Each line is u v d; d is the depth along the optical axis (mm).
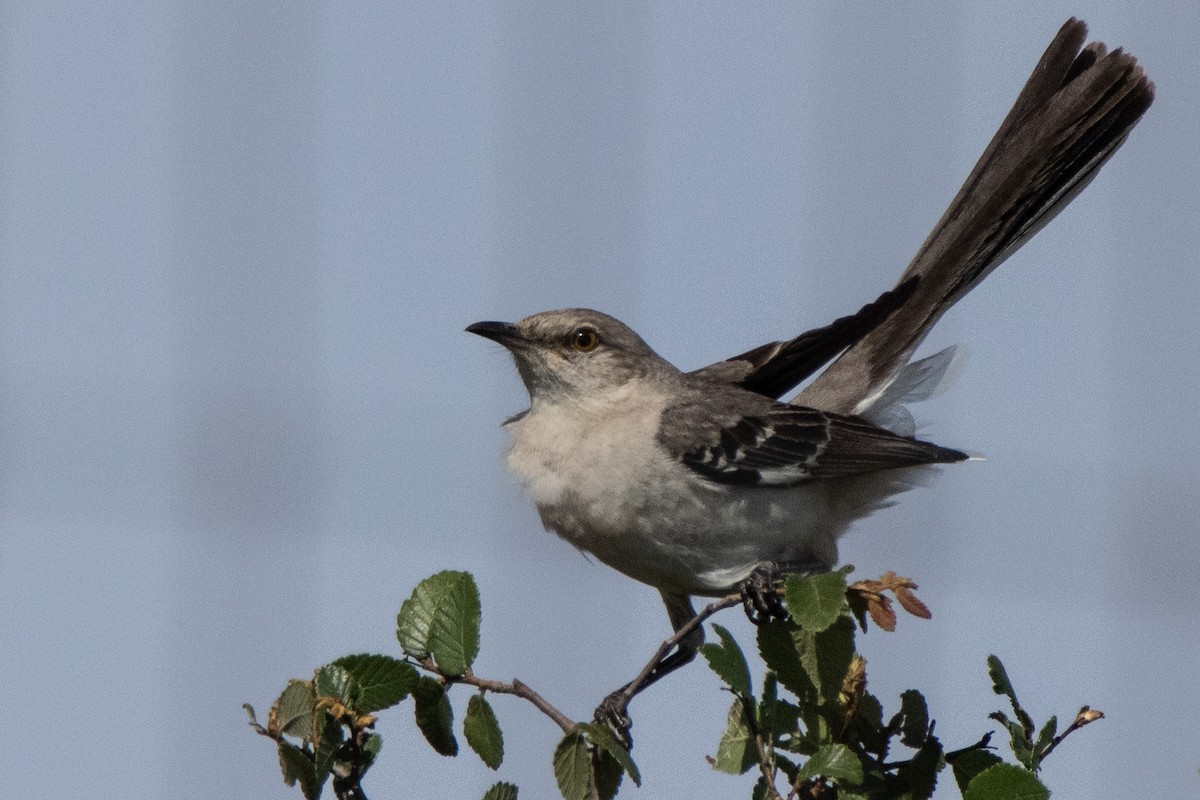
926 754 7176
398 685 6844
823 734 7223
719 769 7094
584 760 7012
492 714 7020
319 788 6535
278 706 6641
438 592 7156
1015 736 7051
